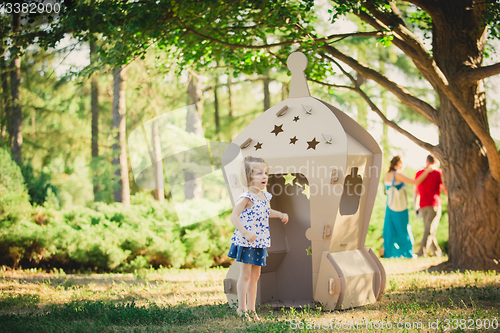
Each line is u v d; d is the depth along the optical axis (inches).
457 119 314.0
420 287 238.8
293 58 205.5
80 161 810.2
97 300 204.5
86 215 400.2
